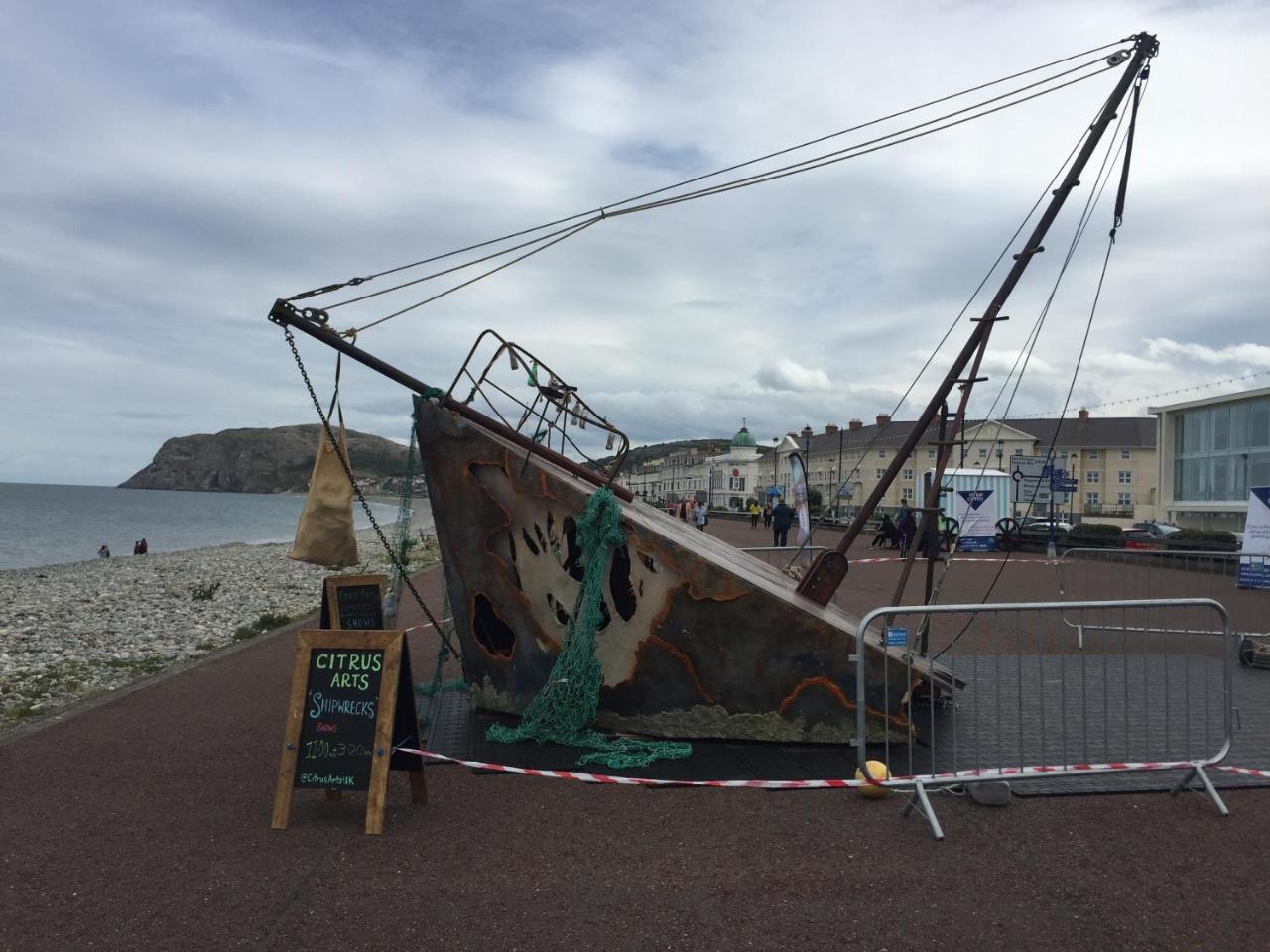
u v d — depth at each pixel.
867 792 5.33
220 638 13.27
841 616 7.36
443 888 4.15
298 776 4.90
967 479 31.50
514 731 6.58
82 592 21.50
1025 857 4.46
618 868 4.36
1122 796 5.36
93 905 3.98
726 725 6.44
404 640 5.07
